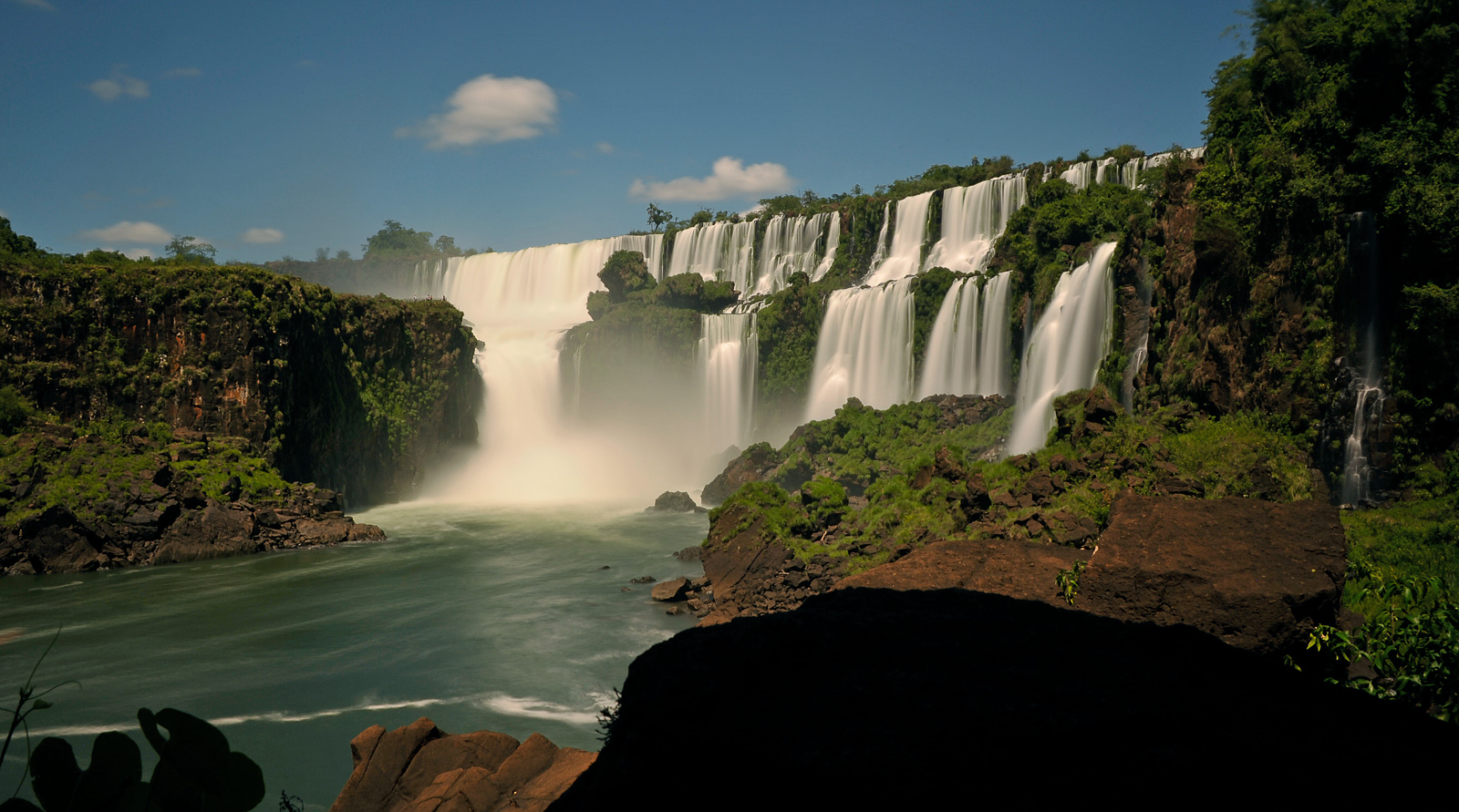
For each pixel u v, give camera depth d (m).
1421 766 5.41
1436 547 20.89
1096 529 23.61
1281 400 29.59
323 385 58.28
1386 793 5.13
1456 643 10.34
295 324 55.56
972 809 5.20
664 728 6.15
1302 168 29.47
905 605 8.36
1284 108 31.45
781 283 88.56
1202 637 7.63
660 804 5.66
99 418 50.94
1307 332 29.23
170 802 3.06
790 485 52.91
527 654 27.88
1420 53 27.30
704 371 78.38
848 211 85.75
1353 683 10.91
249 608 33.84
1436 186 25.75
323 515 49.50
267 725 22.62
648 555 42.84
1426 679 10.31
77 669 26.94
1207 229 32.44
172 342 52.69
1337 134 29.16
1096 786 5.29
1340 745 5.66
